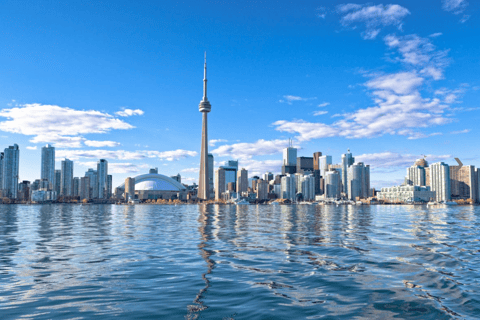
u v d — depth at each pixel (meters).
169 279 23.83
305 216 135.75
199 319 16.05
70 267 27.95
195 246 40.66
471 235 53.03
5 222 90.94
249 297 19.56
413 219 107.69
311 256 33.22
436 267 27.72
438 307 17.67
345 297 19.55
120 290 21.05
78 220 102.50
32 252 35.97
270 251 36.50
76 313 16.89
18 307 17.83
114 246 40.78
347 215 147.38
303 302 18.67
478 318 16.03
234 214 163.88
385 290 20.97
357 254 34.31
